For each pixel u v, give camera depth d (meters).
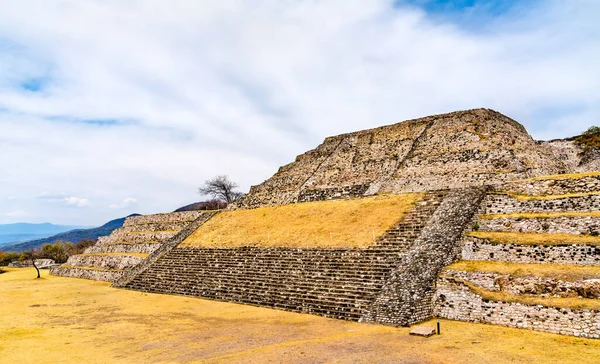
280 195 45.09
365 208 33.47
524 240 21.14
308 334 17.86
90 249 54.44
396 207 31.16
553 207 22.98
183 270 33.44
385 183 37.22
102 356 15.72
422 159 37.97
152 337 18.39
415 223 27.30
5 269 63.94
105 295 31.16
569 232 20.92
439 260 21.61
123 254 44.41
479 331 17.27
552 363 13.18
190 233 41.53
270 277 27.56
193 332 19.06
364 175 40.88
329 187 41.78
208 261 33.38
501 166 32.00
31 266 69.62
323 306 22.36
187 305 25.97
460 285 19.80
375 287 22.23
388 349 15.10
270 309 23.86
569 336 16.14
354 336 17.14
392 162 40.22
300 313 22.55
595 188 23.31
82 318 22.88
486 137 37.56
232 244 35.12
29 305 27.23
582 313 16.17
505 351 14.52
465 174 32.34
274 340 17.03
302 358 14.38
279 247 31.25
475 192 27.23
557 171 34.44
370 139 47.84
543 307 17.17
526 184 26.25
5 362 15.16
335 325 19.45
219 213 46.12
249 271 29.41
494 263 20.94
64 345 17.38
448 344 15.55
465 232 23.64
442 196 29.59
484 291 19.42
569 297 17.31
